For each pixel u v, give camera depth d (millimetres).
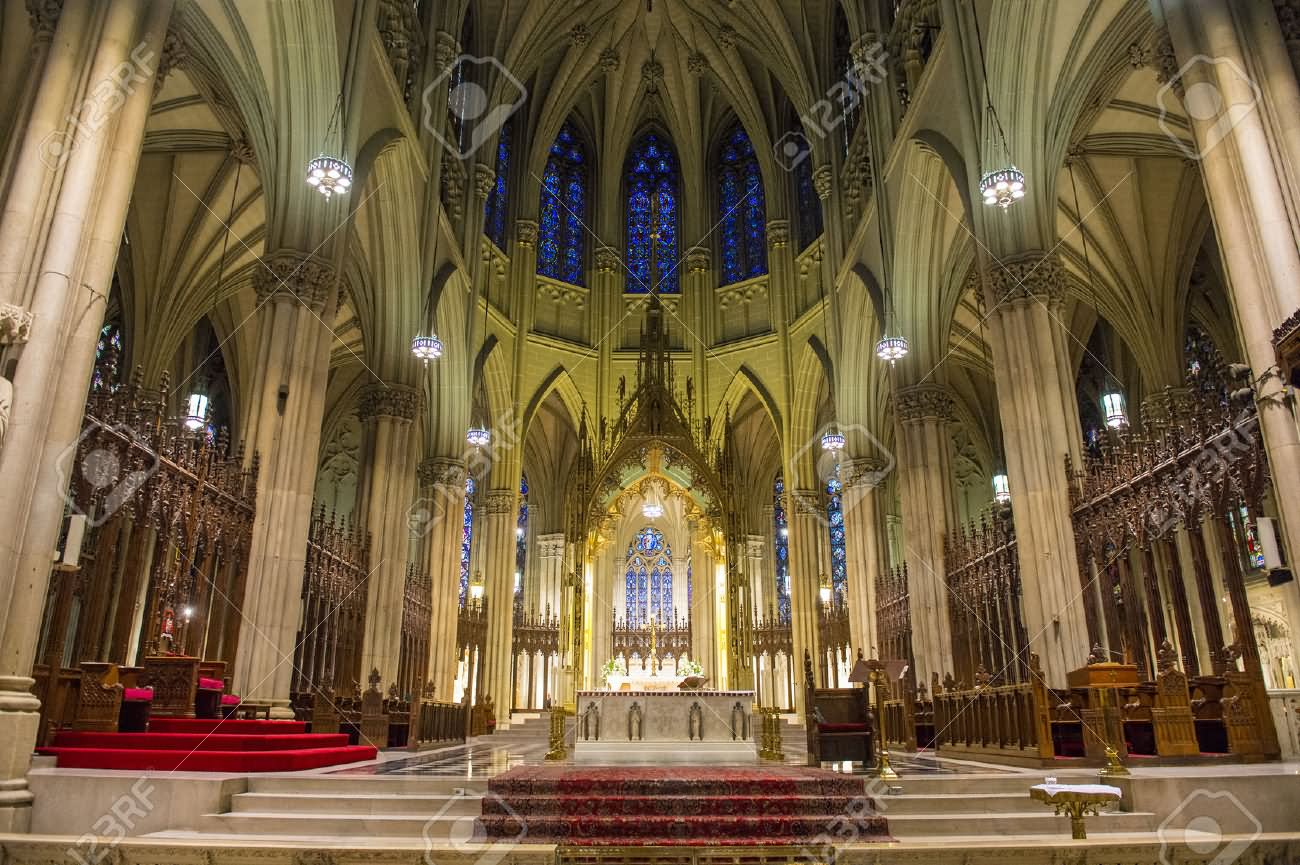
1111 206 25031
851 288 28391
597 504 30594
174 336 25203
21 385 8898
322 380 16797
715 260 38312
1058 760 12391
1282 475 8789
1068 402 16234
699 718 16438
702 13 34906
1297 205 9109
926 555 22297
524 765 13477
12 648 8578
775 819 9164
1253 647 11797
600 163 39250
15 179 9461
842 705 19031
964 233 23156
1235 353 27016
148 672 12117
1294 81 9445
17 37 16016
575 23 34312
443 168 27828
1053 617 15039
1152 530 13711
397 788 10164
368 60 19625
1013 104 17422
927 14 22031
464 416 28609
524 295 35281
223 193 23953
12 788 8367
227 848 7863
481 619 31125
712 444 33344
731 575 29531
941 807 9703
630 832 9156
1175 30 10195
